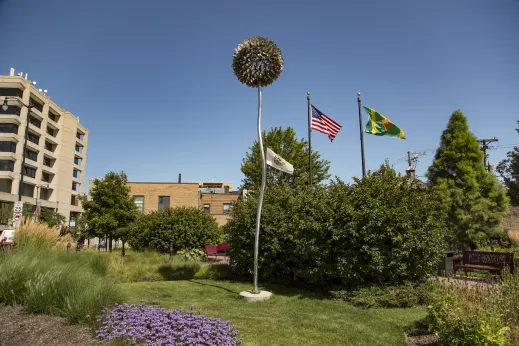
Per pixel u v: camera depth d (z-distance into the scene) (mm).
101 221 23328
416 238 8609
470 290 5711
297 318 6883
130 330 4895
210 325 5324
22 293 6352
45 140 62594
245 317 6863
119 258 13414
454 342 4574
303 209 10031
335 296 8938
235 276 12703
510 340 4352
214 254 18719
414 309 7539
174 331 4949
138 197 38062
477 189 16281
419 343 5469
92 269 10016
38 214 28391
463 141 16922
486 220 15969
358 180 9742
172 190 38281
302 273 10211
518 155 22484
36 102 60594
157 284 10859
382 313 7297
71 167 70188
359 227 8828
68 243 12797
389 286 8516
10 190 54688
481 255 11141
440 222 9469
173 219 18859
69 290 6238
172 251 17500
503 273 7398
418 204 8984
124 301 6711
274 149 24469
